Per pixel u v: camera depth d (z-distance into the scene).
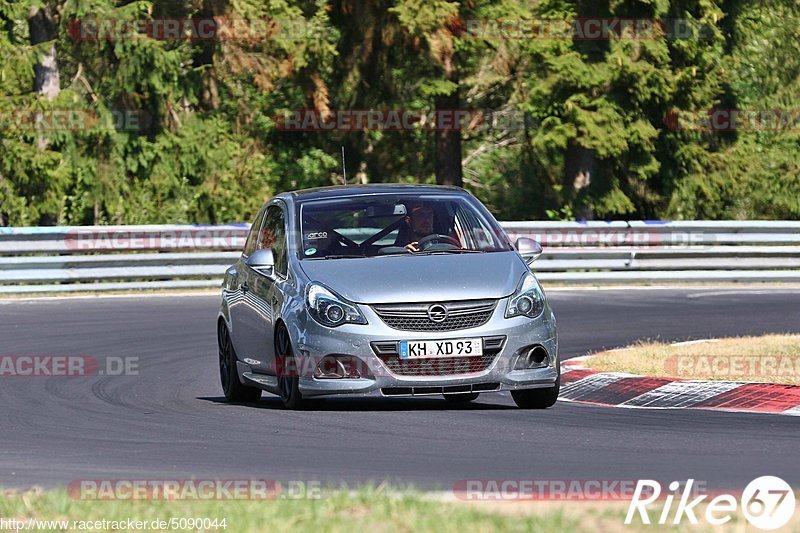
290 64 102.00
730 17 112.38
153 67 98.69
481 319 35.03
